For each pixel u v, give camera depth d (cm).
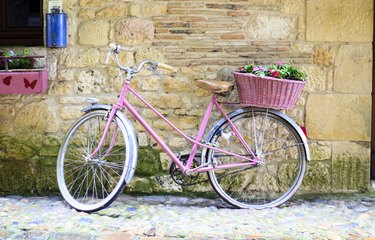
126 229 385
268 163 459
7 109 462
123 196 462
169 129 458
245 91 418
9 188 465
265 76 409
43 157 464
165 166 461
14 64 440
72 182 457
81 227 388
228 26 452
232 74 451
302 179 439
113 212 421
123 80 457
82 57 458
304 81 414
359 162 455
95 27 456
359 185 457
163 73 456
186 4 452
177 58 455
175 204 445
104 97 461
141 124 428
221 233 380
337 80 450
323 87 452
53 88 460
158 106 458
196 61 454
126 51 457
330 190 459
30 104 462
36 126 463
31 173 465
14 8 496
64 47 457
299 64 451
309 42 449
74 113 462
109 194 421
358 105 451
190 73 455
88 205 422
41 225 390
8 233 375
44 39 462
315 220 408
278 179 459
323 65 450
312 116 454
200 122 457
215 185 436
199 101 456
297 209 433
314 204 445
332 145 456
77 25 457
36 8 491
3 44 493
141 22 454
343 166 457
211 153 430
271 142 457
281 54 451
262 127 454
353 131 453
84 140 461
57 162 443
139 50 457
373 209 430
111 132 456
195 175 444
